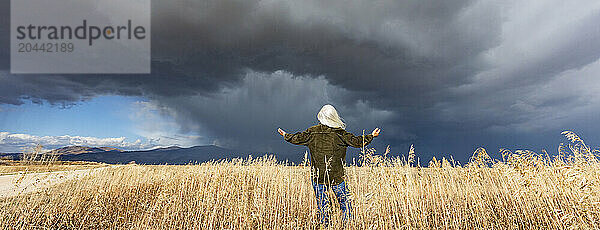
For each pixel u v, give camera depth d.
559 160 3.90
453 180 4.99
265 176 6.10
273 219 4.43
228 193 5.37
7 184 6.68
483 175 4.94
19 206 4.80
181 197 5.36
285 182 5.64
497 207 4.36
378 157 4.59
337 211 4.38
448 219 4.06
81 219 4.67
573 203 3.62
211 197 5.11
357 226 4.15
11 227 4.20
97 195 5.21
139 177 6.99
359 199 4.28
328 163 4.51
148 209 4.89
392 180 4.31
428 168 5.18
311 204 4.97
